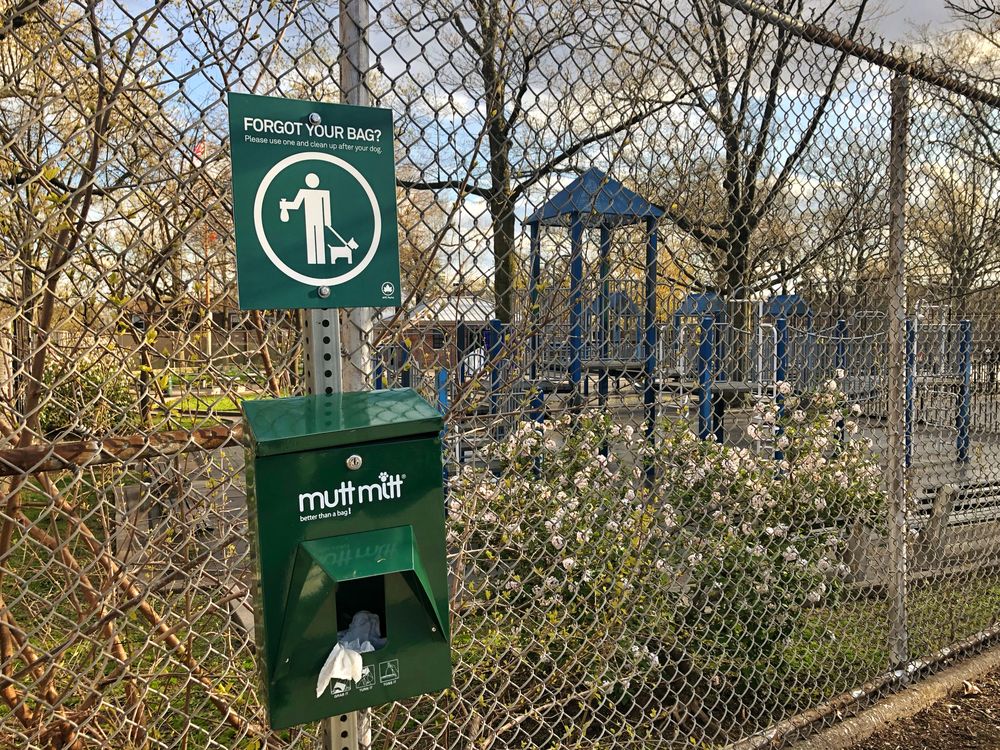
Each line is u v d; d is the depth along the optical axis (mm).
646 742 2791
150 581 2109
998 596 4184
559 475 2867
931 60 3430
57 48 1590
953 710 3199
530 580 2809
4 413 1883
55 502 1824
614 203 2436
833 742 2867
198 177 1721
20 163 1767
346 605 1451
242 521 2189
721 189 2666
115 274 1945
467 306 2041
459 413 2178
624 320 3709
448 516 2363
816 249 3242
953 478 5559
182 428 1753
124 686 2172
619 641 2834
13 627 1692
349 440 1304
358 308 1685
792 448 4039
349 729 1564
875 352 4492
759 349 4176
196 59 1654
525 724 2855
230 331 1878
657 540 3129
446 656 1404
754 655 3184
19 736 1918
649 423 3213
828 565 3453
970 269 4734
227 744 2307
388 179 1548
